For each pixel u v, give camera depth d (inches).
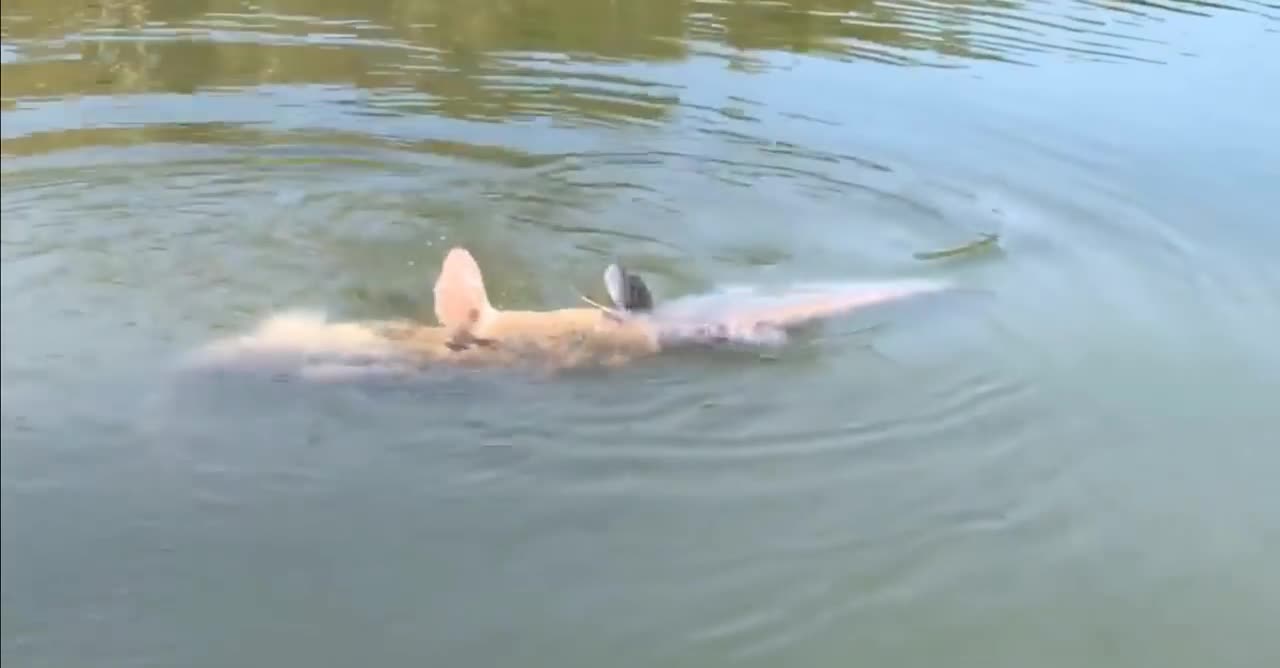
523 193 330.3
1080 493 226.8
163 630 190.1
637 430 239.3
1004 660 191.2
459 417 239.1
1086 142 367.6
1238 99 401.1
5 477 219.1
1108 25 469.1
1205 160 358.6
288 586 198.8
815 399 250.5
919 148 361.4
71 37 412.5
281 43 418.9
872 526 216.7
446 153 348.2
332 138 352.5
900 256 306.7
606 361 255.6
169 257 294.2
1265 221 326.0
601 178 339.6
